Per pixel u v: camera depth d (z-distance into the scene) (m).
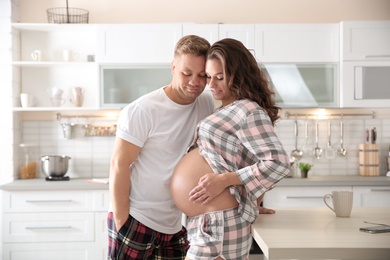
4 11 4.83
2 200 4.42
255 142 2.00
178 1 5.12
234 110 2.07
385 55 4.76
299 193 4.51
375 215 2.39
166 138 2.46
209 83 2.19
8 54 4.84
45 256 4.43
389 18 5.20
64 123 5.09
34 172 5.00
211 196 2.01
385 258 1.69
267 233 1.95
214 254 2.02
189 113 2.51
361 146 5.06
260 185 1.98
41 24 4.80
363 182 4.52
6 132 4.84
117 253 2.49
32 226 4.42
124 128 2.41
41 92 5.11
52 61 5.09
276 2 5.15
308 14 5.17
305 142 5.18
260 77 2.16
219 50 2.12
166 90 2.49
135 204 2.49
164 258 2.64
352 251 1.70
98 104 4.79
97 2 5.11
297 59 4.79
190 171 2.11
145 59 4.76
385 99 4.78
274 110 2.21
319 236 1.88
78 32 5.11
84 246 4.44
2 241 4.41
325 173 5.17
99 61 4.77
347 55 4.76
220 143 2.08
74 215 4.44
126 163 2.42
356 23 4.75
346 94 4.77
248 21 5.14
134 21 5.12
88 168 5.12
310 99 4.81
